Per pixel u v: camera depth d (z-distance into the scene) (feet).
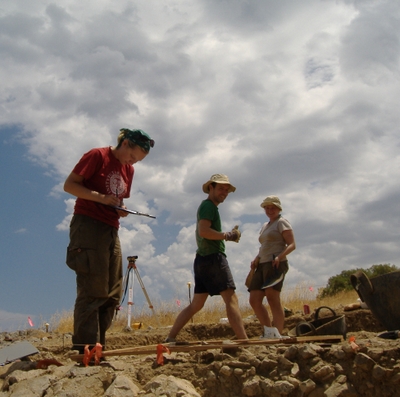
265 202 20.95
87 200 15.62
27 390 13.38
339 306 29.30
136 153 16.25
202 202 18.19
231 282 17.42
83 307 15.40
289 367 13.08
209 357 14.23
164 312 38.11
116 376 13.52
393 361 12.62
